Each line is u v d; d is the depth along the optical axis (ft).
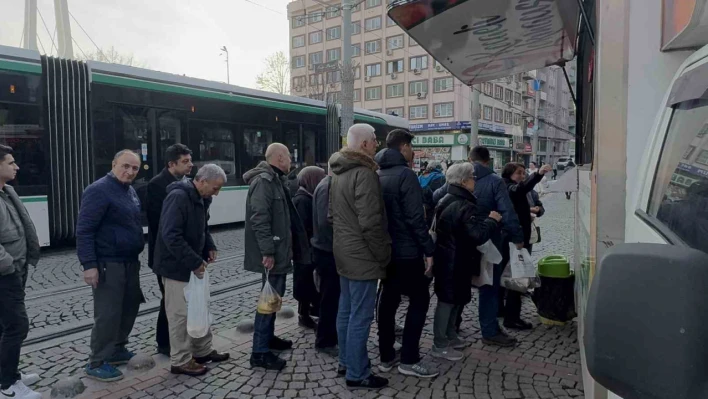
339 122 46.19
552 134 210.38
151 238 13.60
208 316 12.25
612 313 3.22
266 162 13.16
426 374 12.09
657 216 5.08
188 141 33.35
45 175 26.35
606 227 6.97
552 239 35.40
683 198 4.54
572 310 15.98
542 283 16.28
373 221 10.71
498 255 13.55
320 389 11.62
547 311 16.10
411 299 12.19
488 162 14.84
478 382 11.87
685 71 5.33
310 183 16.16
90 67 28.30
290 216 13.80
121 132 29.66
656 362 3.02
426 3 10.17
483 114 168.14
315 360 13.35
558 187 15.12
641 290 3.12
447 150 161.07
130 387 11.77
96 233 12.04
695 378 2.88
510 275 15.20
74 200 27.48
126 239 12.26
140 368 12.67
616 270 3.26
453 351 13.35
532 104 198.39
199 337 12.15
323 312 13.82
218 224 37.24
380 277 11.25
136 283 12.94
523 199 16.49
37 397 11.00
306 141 42.70
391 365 12.71
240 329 15.61
